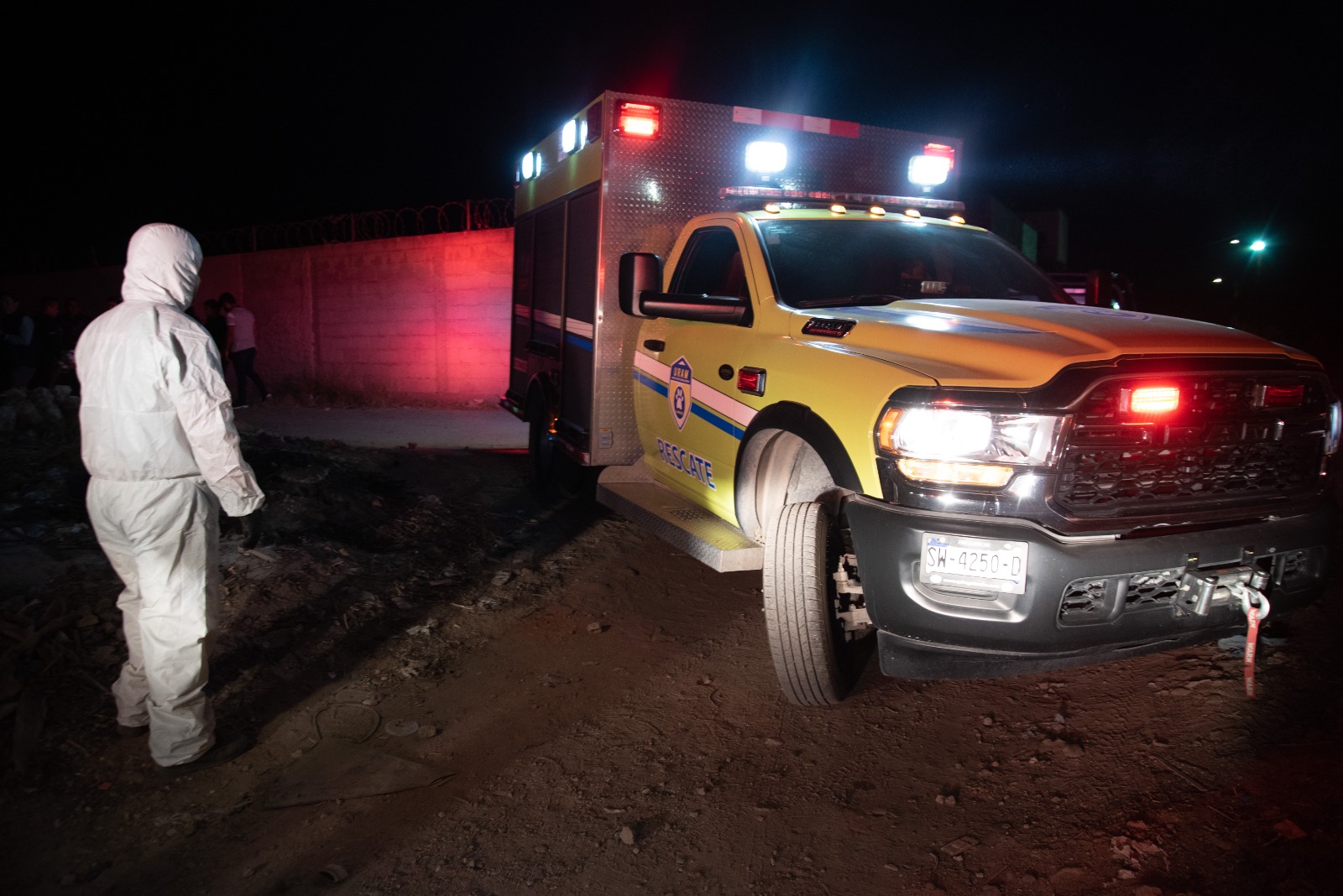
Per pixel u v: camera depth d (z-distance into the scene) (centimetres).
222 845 315
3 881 298
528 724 392
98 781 348
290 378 1802
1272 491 331
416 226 1620
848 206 554
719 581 566
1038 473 301
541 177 762
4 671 389
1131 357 313
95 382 328
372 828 323
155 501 330
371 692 419
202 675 352
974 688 399
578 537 661
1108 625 307
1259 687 358
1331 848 266
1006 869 283
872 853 298
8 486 603
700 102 587
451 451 959
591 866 300
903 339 363
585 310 613
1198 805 297
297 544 569
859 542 335
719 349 471
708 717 392
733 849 305
